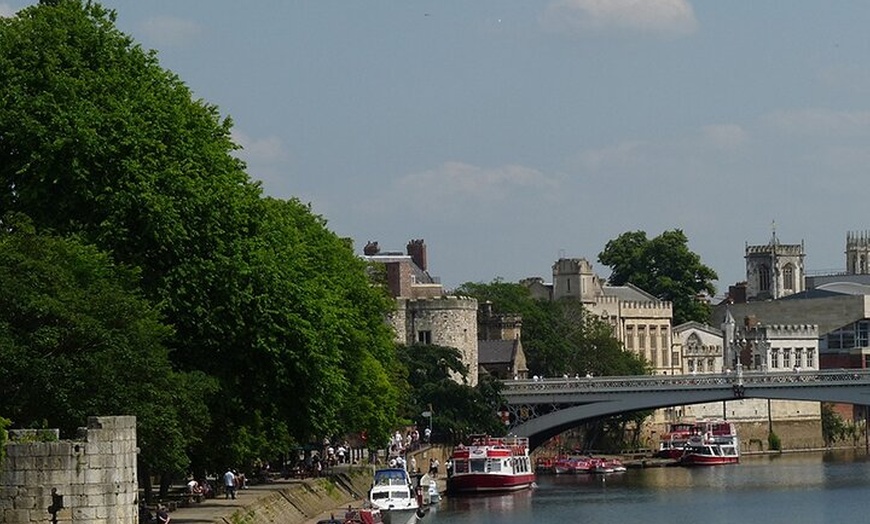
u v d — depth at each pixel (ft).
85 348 314.96
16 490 274.36
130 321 323.78
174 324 362.74
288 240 434.30
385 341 597.52
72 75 363.97
